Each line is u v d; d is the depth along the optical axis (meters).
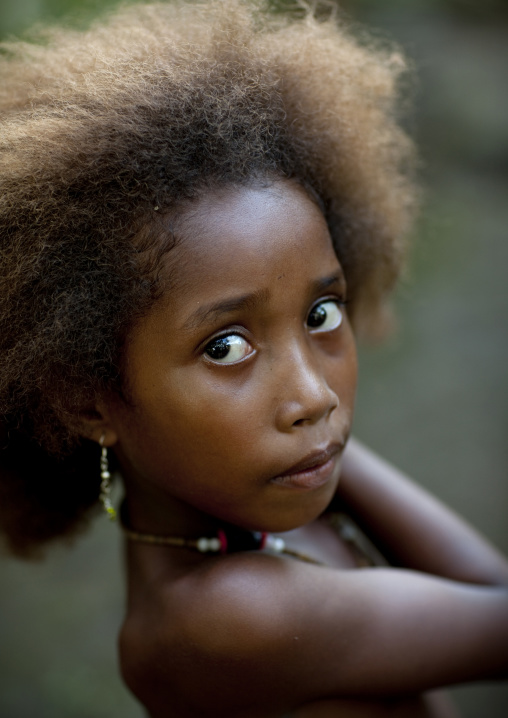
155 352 1.05
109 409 1.14
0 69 1.29
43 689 2.60
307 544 1.41
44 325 1.08
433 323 4.70
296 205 1.07
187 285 1.01
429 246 5.40
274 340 1.05
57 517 1.38
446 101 6.72
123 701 2.58
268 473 1.07
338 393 1.13
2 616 2.85
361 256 1.39
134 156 1.04
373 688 1.21
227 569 1.14
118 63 1.12
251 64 1.15
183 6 1.29
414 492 1.61
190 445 1.08
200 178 1.04
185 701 1.19
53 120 1.07
